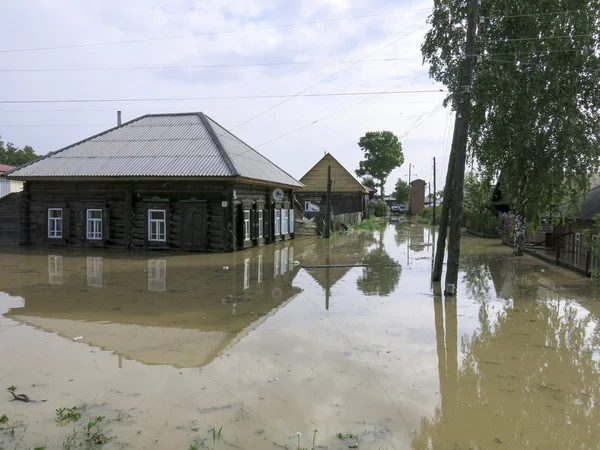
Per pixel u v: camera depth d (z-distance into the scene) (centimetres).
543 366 657
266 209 2328
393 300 1069
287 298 1072
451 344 745
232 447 429
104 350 690
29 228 2133
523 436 461
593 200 1698
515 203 1797
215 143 2064
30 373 598
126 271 1434
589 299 1101
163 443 434
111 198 2014
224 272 1439
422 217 5809
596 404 538
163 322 848
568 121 1470
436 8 1603
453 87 1522
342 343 735
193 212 1908
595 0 1482
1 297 1051
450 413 507
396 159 8000
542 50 1516
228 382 573
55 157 2172
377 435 456
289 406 512
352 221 4100
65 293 1099
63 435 446
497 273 1498
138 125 2389
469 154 1667
